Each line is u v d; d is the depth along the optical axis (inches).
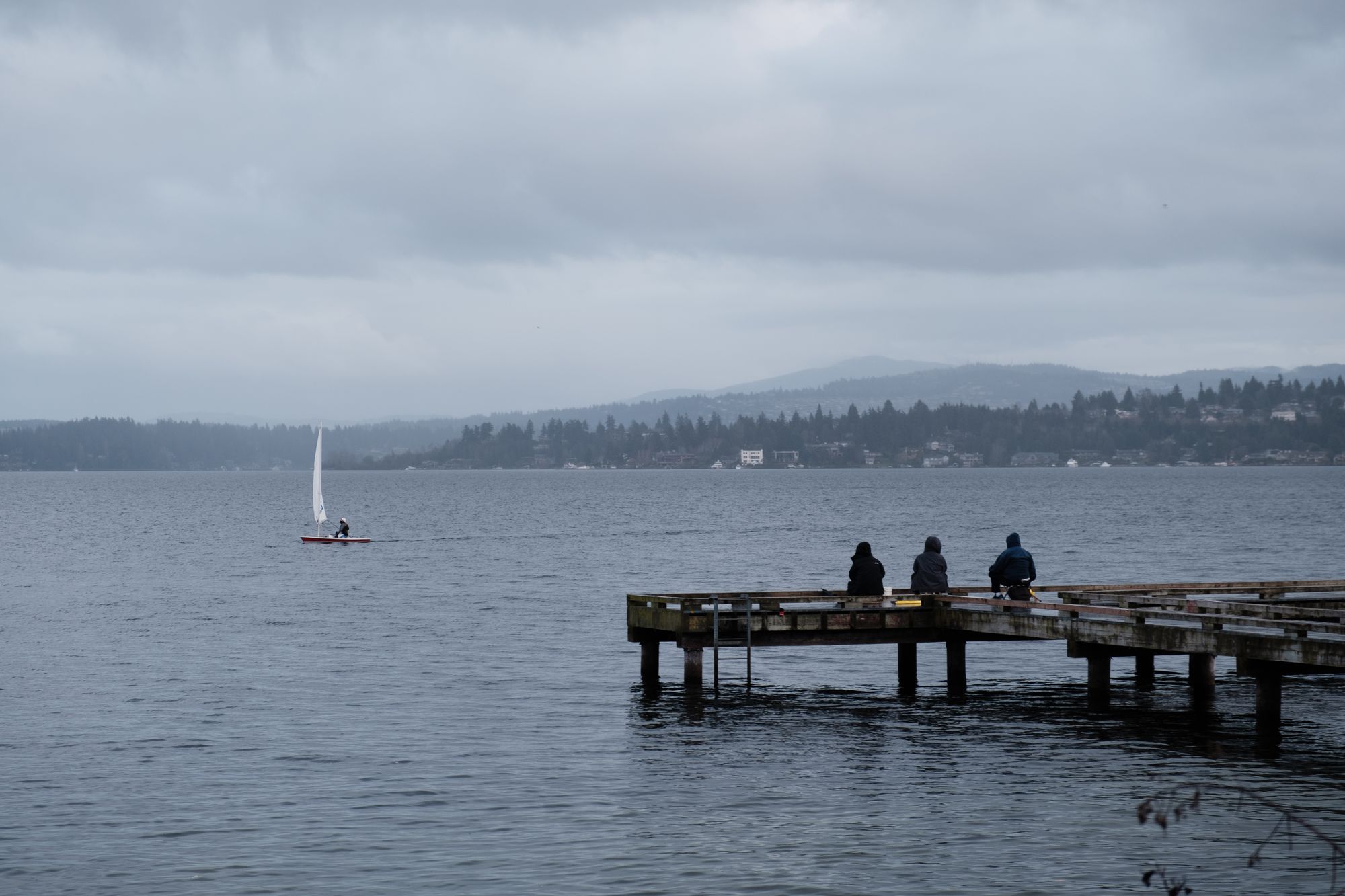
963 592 2060.8
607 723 1797.5
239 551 5438.0
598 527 7288.4
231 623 2913.4
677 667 2273.6
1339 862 1200.8
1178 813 762.2
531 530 7057.1
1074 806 1380.4
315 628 2805.1
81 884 1160.8
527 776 1503.4
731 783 1475.1
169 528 7436.0
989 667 2261.3
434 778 1494.8
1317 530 6274.6
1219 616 1621.6
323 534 6545.3
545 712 1865.2
